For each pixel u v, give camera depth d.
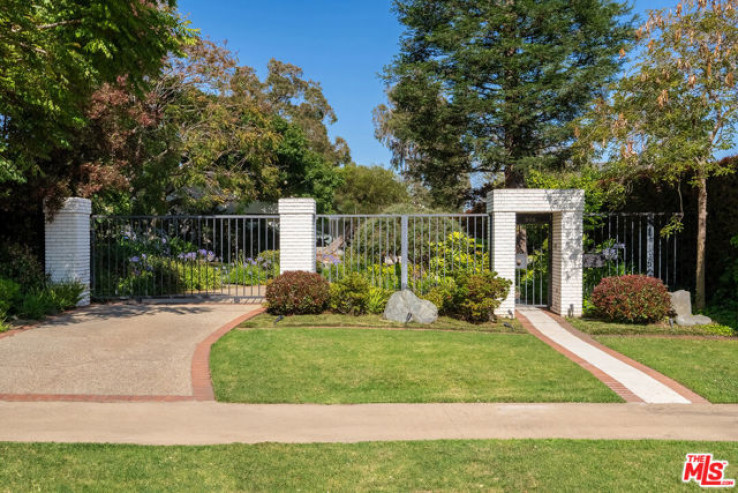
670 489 3.43
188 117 19.06
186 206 21.02
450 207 22.58
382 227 14.05
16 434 4.44
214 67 18.45
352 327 9.20
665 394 5.72
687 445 4.22
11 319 9.13
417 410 5.19
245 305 11.39
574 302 10.48
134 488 3.44
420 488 3.47
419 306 9.77
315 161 28.38
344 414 5.06
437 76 18.56
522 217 11.27
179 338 8.12
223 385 5.94
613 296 9.50
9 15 6.82
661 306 9.33
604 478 3.59
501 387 5.94
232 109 19.94
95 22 7.05
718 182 10.27
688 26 9.32
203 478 3.60
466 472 3.70
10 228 11.11
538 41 18.38
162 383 6.04
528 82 17.72
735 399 5.48
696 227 10.88
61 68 7.63
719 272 10.35
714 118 9.31
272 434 4.50
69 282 10.92
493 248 10.60
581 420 4.90
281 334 8.48
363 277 10.99
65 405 5.30
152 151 16.12
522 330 9.18
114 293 12.66
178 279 14.07
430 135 19.86
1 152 9.23
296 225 11.05
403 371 6.54
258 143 19.80
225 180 19.95
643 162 9.84
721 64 9.12
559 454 4.02
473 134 19.08
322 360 6.99
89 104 10.11
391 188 35.44
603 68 16.98
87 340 7.91
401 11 19.91
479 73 18.11
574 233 10.50
